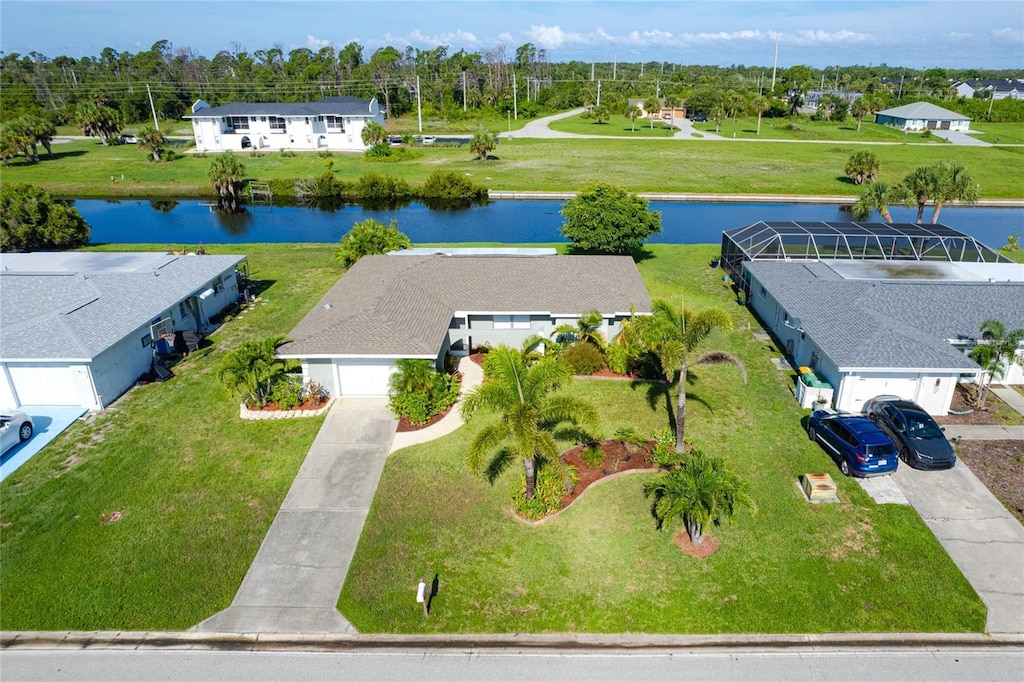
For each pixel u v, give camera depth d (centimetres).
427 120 14075
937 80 18338
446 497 1986
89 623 1562
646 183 7369
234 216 6494
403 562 1734
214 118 10006
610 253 4516
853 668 1436
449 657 1466
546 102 16825
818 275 3297
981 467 2116
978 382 2644
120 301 2867
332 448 2244
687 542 1797
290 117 10056
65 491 2020
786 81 17412
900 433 2161
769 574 1689
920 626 1541
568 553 1761
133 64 19850
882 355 2386
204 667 1446
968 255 3659
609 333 2991
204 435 2330
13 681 1413
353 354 2444
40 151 9956
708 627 1541
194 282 3234
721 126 13038
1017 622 1552
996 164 8475
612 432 2333
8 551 1769
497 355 1831
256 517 1912
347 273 3350
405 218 6288
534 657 1465
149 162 8962
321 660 1462
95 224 6094
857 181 7400
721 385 2695
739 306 3619
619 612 1580
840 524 1866
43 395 2484
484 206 6781
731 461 2170
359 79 16700
